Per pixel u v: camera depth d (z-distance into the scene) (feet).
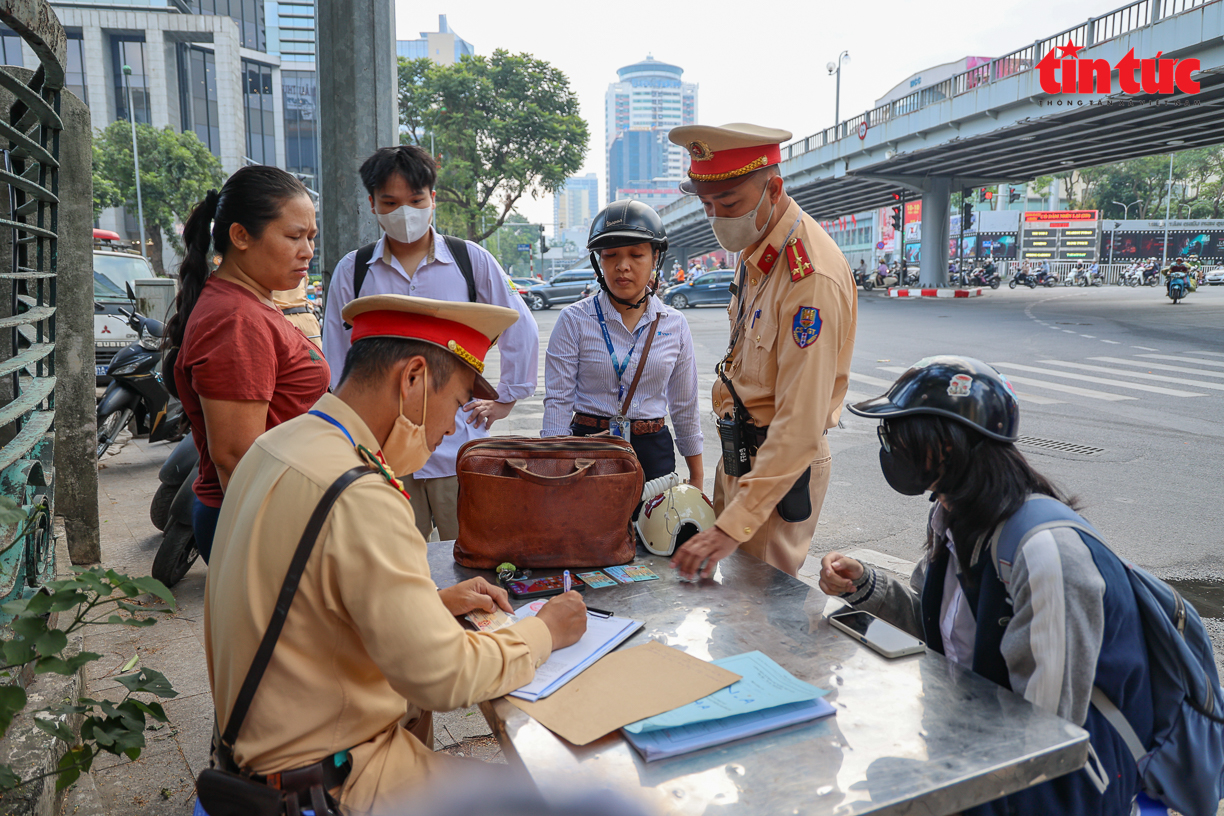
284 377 7.05
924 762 3.86
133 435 23.68
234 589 4.31
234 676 4.32
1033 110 62.44
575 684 4.56
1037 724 4.18
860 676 4.68
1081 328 53.31
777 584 6.10
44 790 5.98
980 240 186.29
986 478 4.94
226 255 6.86
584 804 3.59
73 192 11.97
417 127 125.49
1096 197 205.16
